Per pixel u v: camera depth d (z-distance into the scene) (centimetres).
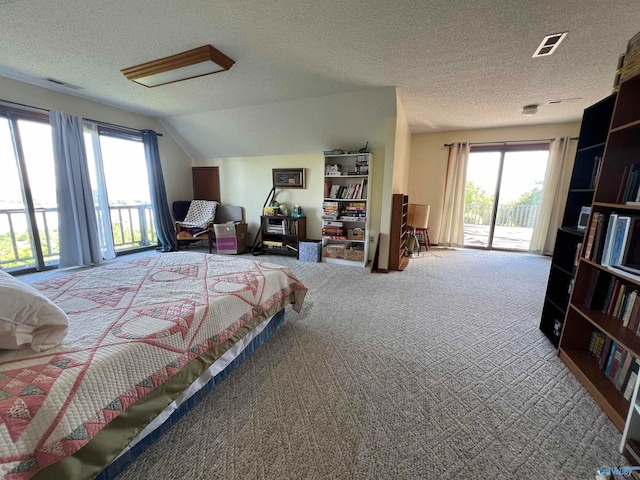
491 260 433
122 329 108
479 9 167
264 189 484
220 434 118
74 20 185
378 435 119
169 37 205
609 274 158
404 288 305
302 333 206
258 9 171
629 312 142
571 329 175
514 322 227
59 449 75
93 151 362
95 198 371
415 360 174
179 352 113
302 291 215
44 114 315
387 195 356
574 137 433
